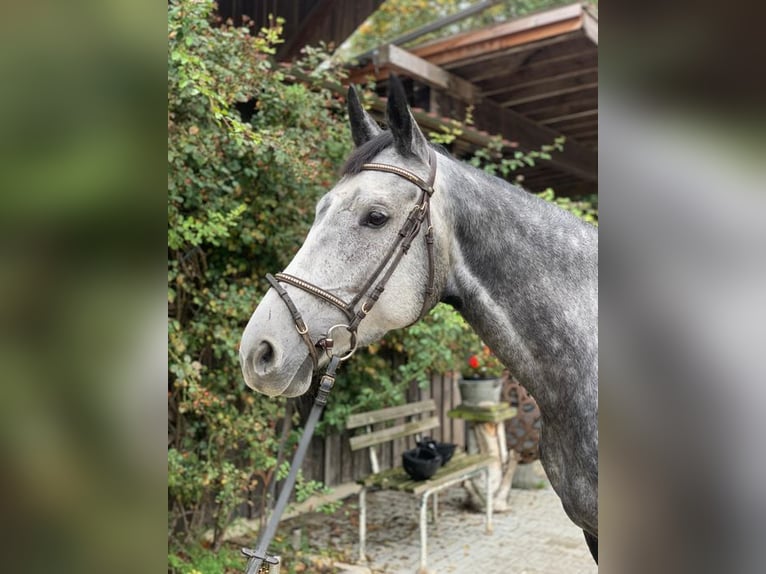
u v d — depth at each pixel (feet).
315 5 11.21
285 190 9.29
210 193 8.31
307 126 9.31
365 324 4.14
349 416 10.56
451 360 11.75
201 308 9.03
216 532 9.05
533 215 4.37
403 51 11.16
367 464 13.74
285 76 9.32
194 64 7.22
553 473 4.48
